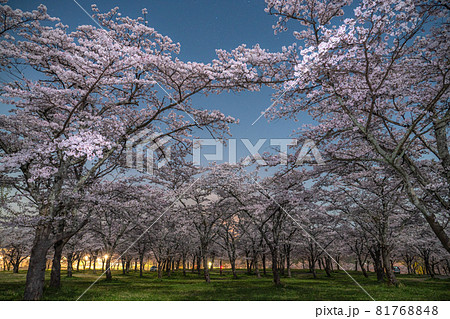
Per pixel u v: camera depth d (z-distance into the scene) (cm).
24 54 1138
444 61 941
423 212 932
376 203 2027
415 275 4378
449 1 763
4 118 1297
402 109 1139
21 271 4259
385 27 826
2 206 1263
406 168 1299
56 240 1202
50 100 1152
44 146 1059
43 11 1169
